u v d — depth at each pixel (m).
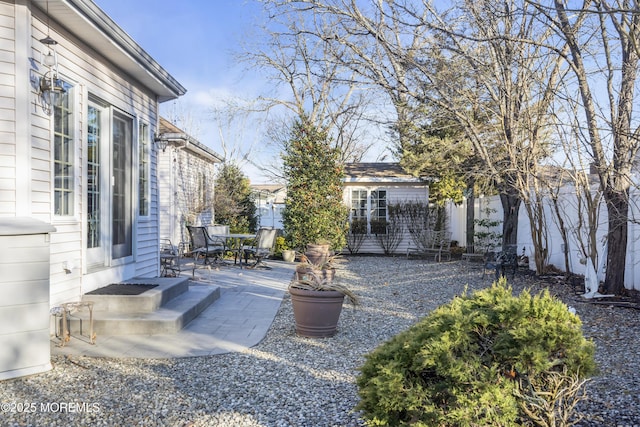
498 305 2.63
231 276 10.95
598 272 8.04
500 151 10.21
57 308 5.08
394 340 2.84
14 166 4.76
